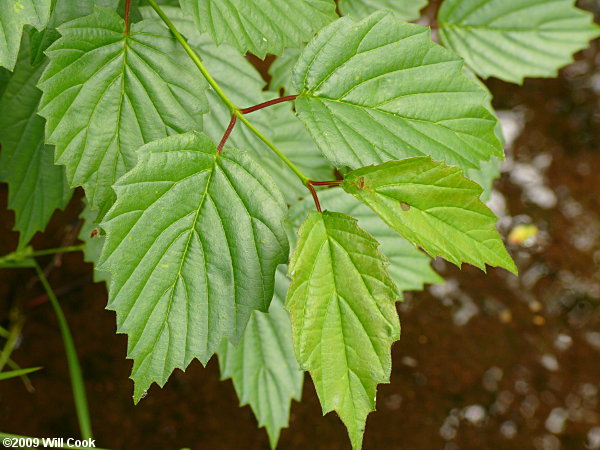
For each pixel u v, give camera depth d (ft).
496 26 1.68
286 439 2.43
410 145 1.23
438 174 1.17
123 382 2.42
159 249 1.18
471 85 1.25
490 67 1.69
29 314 2.42
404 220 1.17
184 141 1.19
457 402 2.57
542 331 2.73
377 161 1.22
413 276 1.64
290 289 1.15
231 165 1.21
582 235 2.90
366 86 1.24
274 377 1.60
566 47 1.69
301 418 2.47
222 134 1.44
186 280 1.19
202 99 1.29
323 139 1.22
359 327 1.16
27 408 2.29
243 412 2.47
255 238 1.21
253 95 1.46
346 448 2.45
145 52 1.27
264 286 1.21
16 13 1.16
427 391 2.58
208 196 1.20
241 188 1.21
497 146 1.25
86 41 1.24
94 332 2.46
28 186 1.54
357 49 1.24
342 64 1.24
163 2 1.51
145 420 2.38
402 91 1.24
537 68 1.69
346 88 1.24
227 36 1.28
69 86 1.23
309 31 1.31
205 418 2.43
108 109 1.25
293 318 1.15
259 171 1.21
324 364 1.15
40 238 2.43
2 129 1.49
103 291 2.53
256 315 1.58
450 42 1.69
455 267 2.82
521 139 3.06
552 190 2.96
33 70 1.48
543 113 3.12
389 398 2.55
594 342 2.73
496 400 2.59
